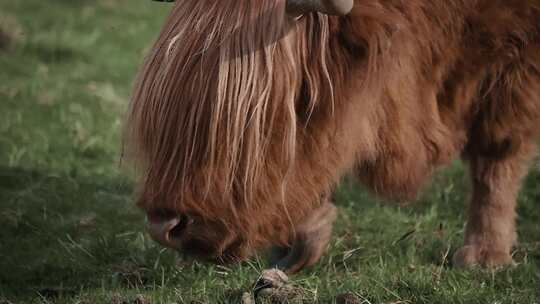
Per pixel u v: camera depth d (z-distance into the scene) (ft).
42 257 29.04
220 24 20.29
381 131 24.06
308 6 19.65
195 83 20.11
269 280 24.26
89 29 64.08
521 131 27.27
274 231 22.07
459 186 36.19
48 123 43.34
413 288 25.11
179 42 20.47
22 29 61.00
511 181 28.32
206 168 20.31
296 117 21.09
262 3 20.33
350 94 21.47
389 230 31.35
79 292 25.66
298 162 21.53
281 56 20.36
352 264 28.14
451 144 26.61
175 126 20.26
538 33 26.04
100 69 54.54
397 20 22.06
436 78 25.17
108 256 28.91
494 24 25.34
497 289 25.89
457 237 30.71
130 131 21.42
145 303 24.02
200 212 20.58
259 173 20.72
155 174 20.63
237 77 20.02
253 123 20.16
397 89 23.66
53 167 37.83
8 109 45.16
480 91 26.50
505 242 28.30
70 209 33.45
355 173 25.39
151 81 20.63
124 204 33.91
